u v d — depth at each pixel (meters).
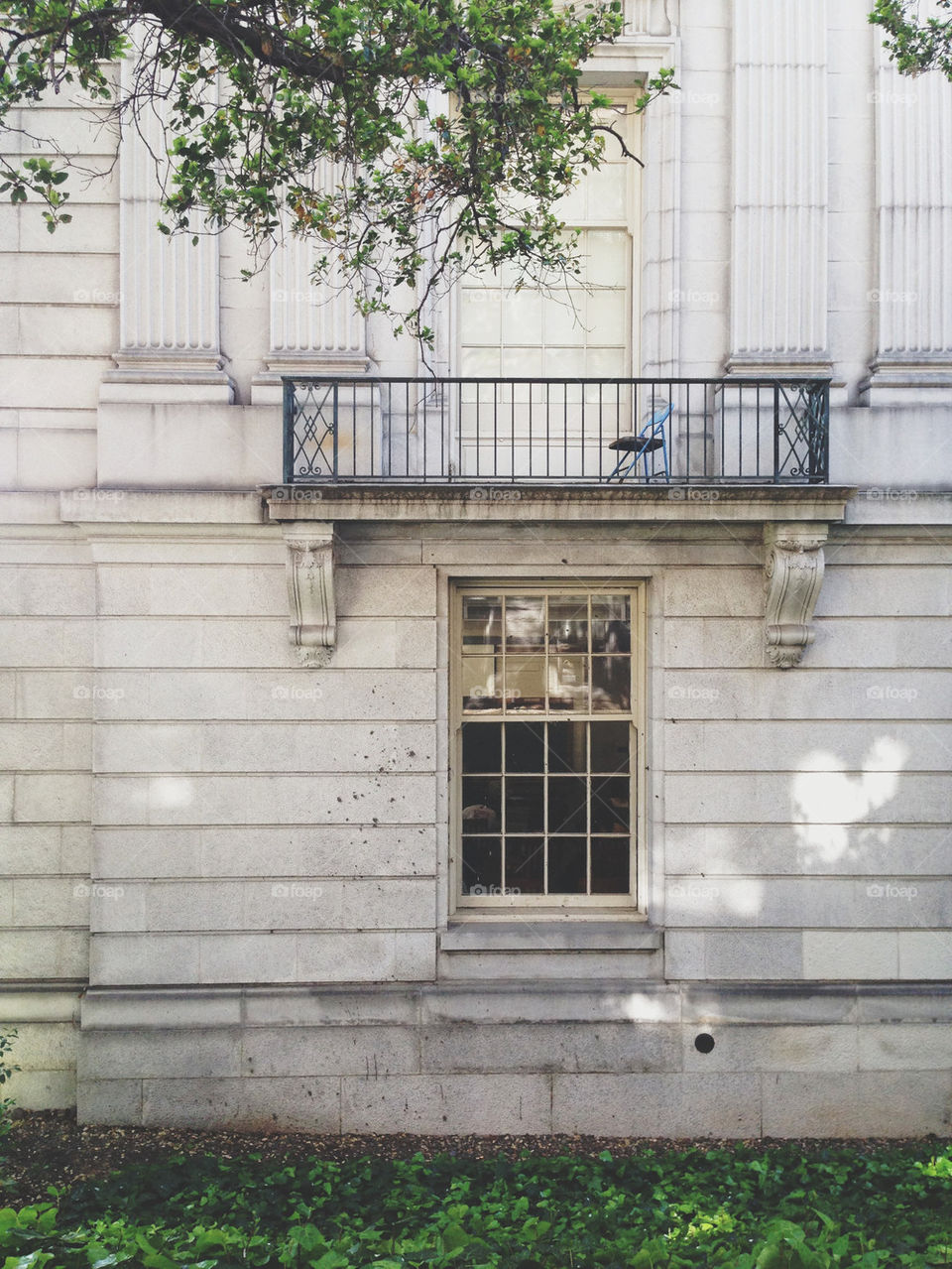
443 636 8.85
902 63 7.91
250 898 8.70
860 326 9.09
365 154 6.98
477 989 8.66
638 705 9.14
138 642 8.72
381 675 8.76
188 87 7.14
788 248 8.91
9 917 8.95
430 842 8.73
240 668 8.73
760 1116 8.69
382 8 6.39
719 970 8.77
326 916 8.70
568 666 9.20
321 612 8.55
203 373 8.80
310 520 8.24
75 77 8.77
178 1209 6.89
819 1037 8.72
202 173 6.89
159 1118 8.59
